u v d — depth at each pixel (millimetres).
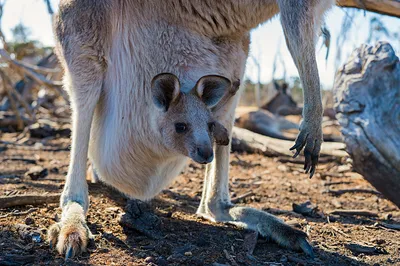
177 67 877
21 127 2387
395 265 771
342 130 1000
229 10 848
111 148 919
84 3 872
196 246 793
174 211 1031
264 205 1163
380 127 961
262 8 846
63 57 919
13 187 1125
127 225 848
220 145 949
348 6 1314
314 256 787
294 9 781
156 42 872
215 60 887
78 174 881
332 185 1436
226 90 832
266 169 1672
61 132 2248
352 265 764
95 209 959
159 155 905
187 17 857
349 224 1009
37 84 2715
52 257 708
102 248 747
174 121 837
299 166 1731
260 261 751
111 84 915
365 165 989
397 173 960
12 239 767
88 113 893
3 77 2318
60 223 792
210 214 968
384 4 1307
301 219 1032
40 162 1600
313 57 797
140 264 693
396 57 985
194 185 1357
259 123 2287
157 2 857
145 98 883
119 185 957
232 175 1547
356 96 987
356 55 1016
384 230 972
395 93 971
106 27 877
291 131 2352
